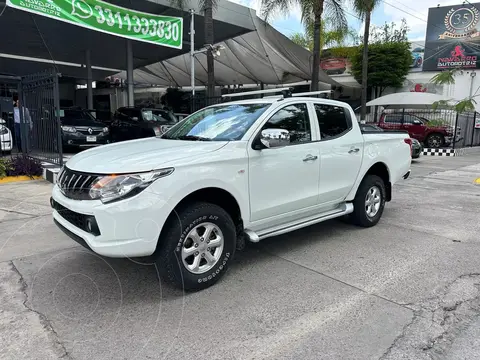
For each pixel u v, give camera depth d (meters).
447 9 25.80
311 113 4.73
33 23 13.83
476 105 25.39
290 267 4.19
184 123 4.95
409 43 25.81
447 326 3.04
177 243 3.39
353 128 5.30
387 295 3.55
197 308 3.29
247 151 3.85
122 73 24.64
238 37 16.83
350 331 2.96
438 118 20.06
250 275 3.97
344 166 5.02
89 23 9.92
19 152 10.53
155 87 28.92
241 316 3.17
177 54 19.06
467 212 6.74
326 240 5.11
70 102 28.62
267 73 21.61
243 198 3.84
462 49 25.56
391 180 5.98
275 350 2.72
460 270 4.13
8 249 4.60
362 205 5.50
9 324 3.01
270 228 4.28
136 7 13.35
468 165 14.27
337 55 27.38
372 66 25.41
